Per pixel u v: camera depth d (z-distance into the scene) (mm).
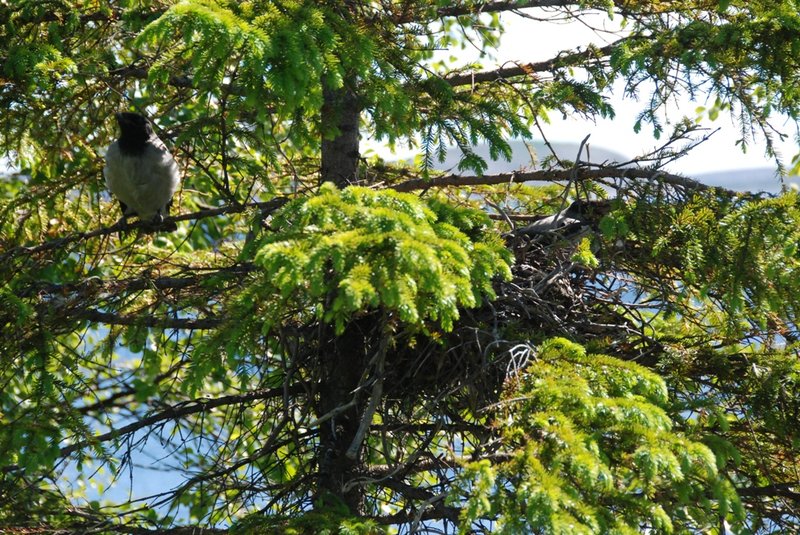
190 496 12531
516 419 7523
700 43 10344
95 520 10023
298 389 11297
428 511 9867
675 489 7340
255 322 8266
